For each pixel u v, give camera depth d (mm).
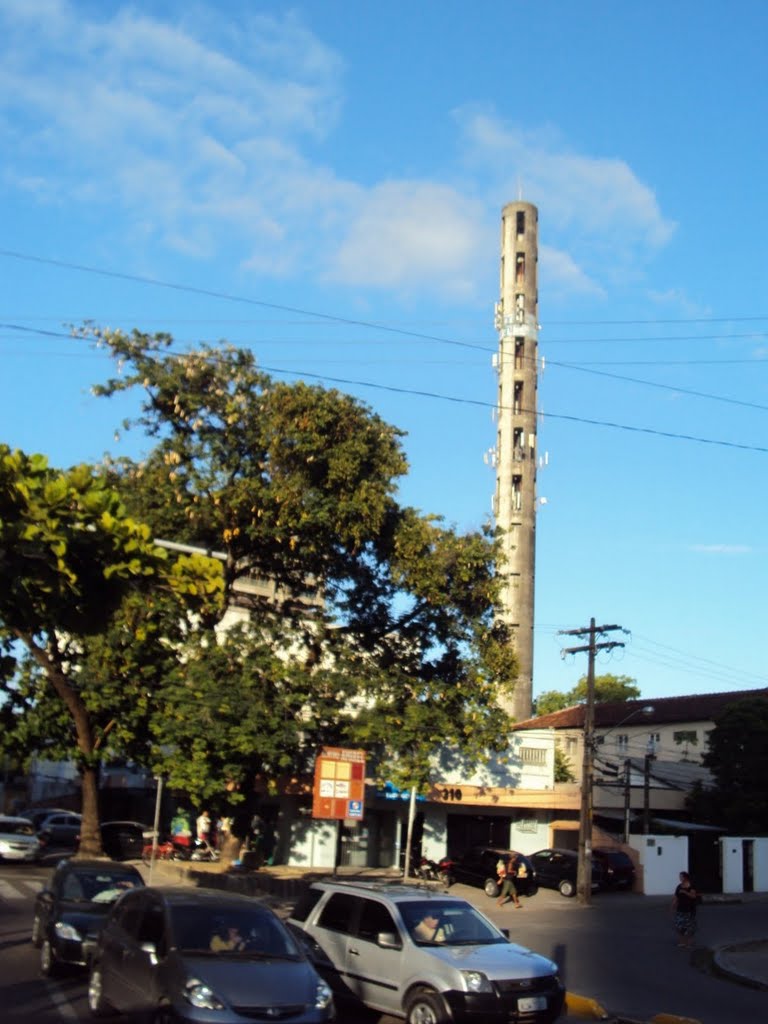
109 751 38938
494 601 37219
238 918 11508
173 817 51000
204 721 32469
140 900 12234
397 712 35531
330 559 35969
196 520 33531
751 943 25703
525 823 42125
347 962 13492
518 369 79750
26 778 69062
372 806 41125
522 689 72562
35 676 39625
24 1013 12422
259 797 41594
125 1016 12164
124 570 9492
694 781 50219
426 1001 12172
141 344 34094
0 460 9289
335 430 33469
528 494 76875
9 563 9078
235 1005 9883
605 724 64812
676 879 40281
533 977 12352
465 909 13742
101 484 9609
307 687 34500
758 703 48344
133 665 34281
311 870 39031
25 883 30984
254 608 37312
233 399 33594
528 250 82562
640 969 20344
